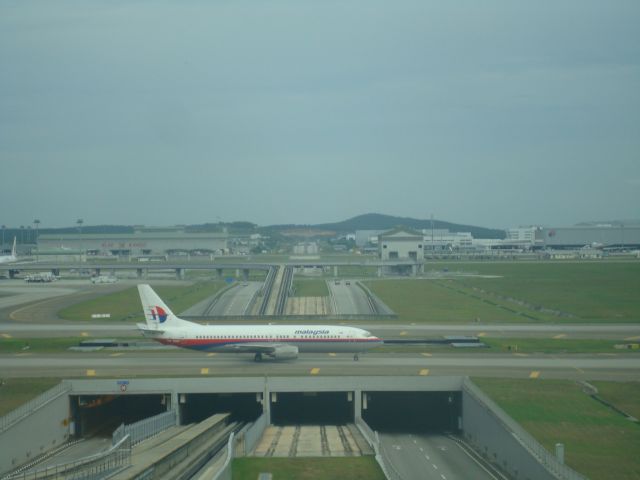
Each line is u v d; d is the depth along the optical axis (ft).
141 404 393.29
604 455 265.75
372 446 282.36
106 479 215.10
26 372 377.50
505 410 316.60
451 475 275.80
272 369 382.83
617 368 389.39
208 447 289.74
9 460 282.97
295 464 257.75
